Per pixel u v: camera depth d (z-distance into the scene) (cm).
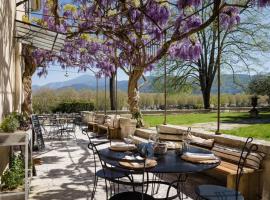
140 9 733
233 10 658
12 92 678
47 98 2061
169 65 2452
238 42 2339
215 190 342
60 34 711
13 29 665
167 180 553
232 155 486
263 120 1420
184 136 436
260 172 439
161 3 727
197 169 326
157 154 398
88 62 1465
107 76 1406
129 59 1034
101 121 1302
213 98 2745
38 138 865
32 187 511
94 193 454
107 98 2136
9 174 417
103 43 1235
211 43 2530
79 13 1062
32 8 948
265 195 432
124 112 1738
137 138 884
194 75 2609
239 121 1399
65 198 459
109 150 421
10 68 623
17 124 417
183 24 712
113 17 929
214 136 570
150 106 2305
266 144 446
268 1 504
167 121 1488
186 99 2698
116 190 493
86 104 2103
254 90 2752
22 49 1070
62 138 1110
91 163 690
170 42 699
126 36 909
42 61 1323
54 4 846
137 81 1020
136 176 582
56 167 650
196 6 601
